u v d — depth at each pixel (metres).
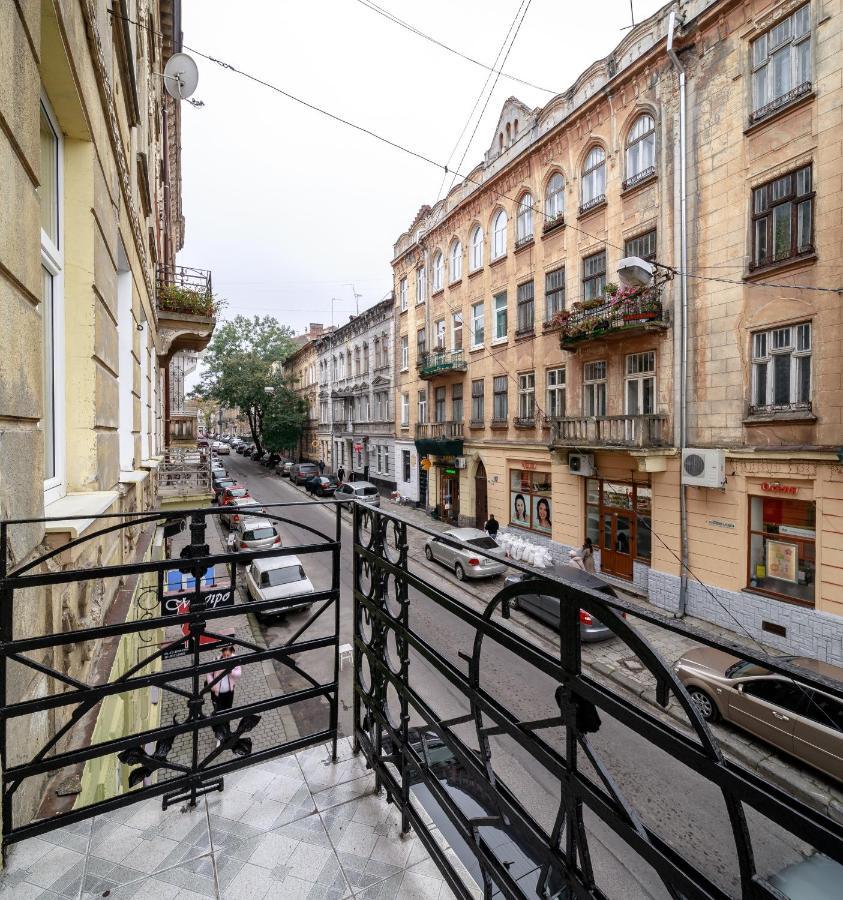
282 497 26.48
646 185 11.14
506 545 14.25
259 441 43.72
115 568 2.00
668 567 10.65
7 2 1.73
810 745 5.28
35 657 2.21
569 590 1.27
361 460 29.31
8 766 1.91
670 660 8.05
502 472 16.42
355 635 2.81
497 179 16.16
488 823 1.64
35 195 2.04
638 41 11.09
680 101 10.23
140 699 5.34
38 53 2.05
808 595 8.52
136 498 5.50
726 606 9.58
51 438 2.96
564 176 13.51
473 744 5.95
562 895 1.31
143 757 2.21
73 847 2.06
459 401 19.06
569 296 13.41
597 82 12.26
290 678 8.26
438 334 20.47
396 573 2.24
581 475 12.91
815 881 3.39
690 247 10.18
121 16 4.26
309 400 39.03
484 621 1.64
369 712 2.69
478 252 17.78
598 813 1.17
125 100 5.01
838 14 7.88
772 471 8.80
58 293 3.04
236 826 2.23
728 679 6.23
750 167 9.10
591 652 8.41
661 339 10.76
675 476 10.49
